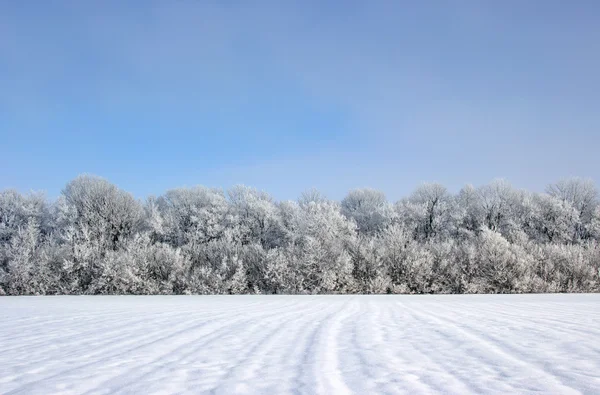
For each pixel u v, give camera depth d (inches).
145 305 686.5
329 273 1326.3
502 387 135.4
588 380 142.5
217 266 1414.9
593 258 1402.6
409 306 602.9
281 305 657.6
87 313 506.6
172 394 137.2
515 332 271.3
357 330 295.9
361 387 139.4
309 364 178.5
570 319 365.7
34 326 362.0
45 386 151.9
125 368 179.5
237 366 178.1
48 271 1354.6
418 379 148.4
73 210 1750.7
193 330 309.9
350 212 2261.3
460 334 264.5
